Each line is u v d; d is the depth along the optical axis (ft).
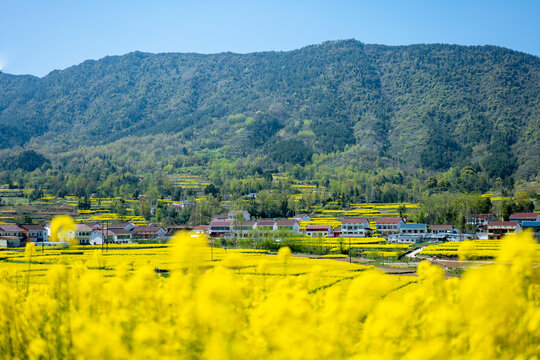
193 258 41.39
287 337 32.86
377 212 567.59
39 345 39.75
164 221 503.20
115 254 264.72
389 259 276.82
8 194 652.89
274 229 422.00
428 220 468.34
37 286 60.29
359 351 35.78
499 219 439.22
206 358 32.12
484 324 36.27
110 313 40.63
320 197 642.22
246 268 139.54
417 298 45.37
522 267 40.91
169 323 38.22
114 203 596.29
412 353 34.30
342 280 151.84
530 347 36.81
